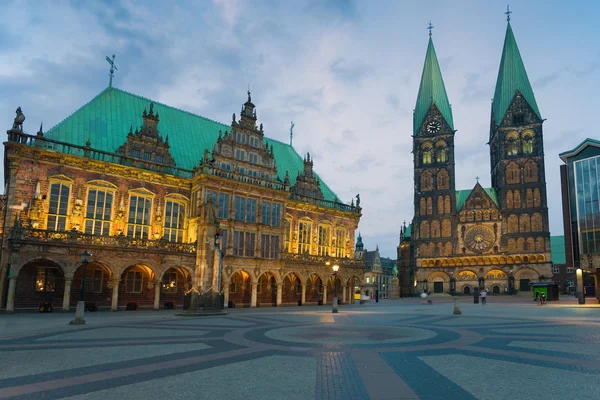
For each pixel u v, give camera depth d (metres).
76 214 44.53
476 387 11.27
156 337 21.61
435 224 122.25
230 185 54.78
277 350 17.27
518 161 118.06
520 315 37.59
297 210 66.12
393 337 21.47
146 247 46.12
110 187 47.66
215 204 53.03
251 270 56.12
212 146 62.03
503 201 117.50
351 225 74.25
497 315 37.78
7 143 41.19
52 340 20.55
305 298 66.31
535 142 117.31
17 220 39.78
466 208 120.81
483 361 14.87
